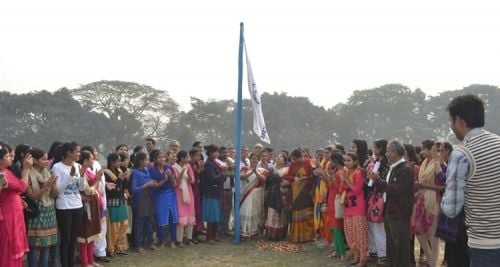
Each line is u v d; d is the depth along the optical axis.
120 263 7.27
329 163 7.89
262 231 9.80
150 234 8.35
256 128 9.26
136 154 8.32
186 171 8.74
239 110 9.19
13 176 5.20
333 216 7.48
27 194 5.57
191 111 72.31
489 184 3.07
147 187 8.12
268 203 9.20
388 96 78.69
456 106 3.29
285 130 66.31
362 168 7.01
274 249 8.35
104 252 7.27
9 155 5.16
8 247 5.08
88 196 6.56
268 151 10.36
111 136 69.69
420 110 80.19
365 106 78.38
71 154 6.12
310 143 65.56
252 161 9.34
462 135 3.33
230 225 10.84
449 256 4.72
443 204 3.28
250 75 9.34
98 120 66.69
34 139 58.31
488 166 3.07
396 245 5.67
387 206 5.83
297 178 8.85
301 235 8.81
